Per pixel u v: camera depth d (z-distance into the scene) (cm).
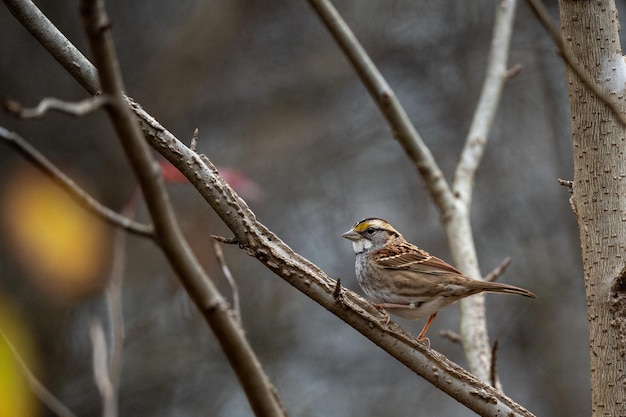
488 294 1455
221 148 1606
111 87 313
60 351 1261
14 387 329
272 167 1565
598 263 490
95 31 305
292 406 1369
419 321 1409
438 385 509
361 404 1395
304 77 1667
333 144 1596
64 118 1504
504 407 509
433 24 1645
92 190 1452
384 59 1639
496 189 1509
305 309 1466
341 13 1664
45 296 1183
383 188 1544
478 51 1612
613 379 479
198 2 1717
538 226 1478
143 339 1395
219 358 1410
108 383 470
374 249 805
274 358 1398
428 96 1602
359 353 1450
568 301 1434
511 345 1423
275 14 1708
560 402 1370
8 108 285
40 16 483
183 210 1413
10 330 369
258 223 505
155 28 1688
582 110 499
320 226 1512
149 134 493
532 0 443
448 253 1457
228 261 1403
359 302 513
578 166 502
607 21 498
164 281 1403
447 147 1549
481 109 830
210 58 1675
